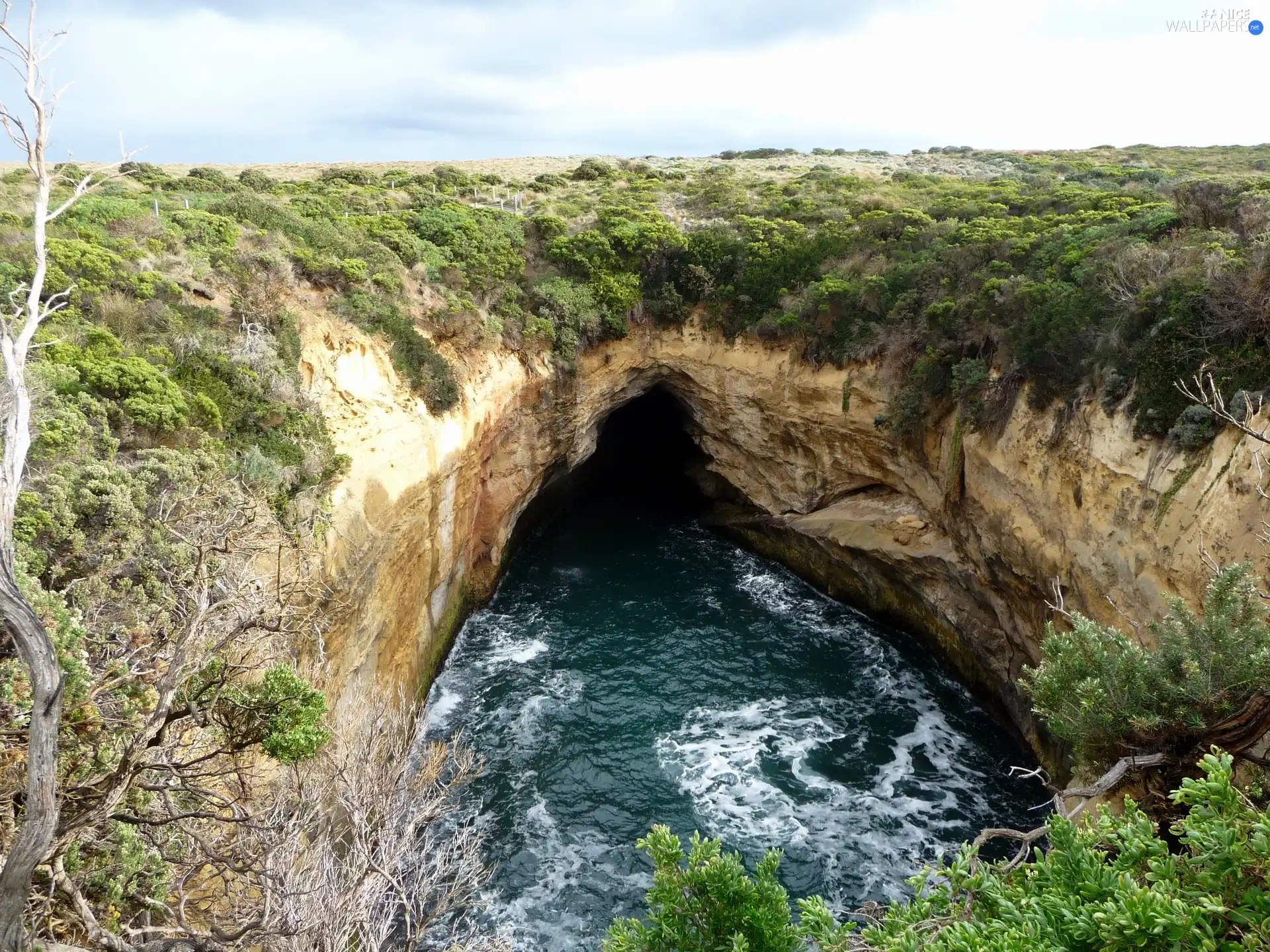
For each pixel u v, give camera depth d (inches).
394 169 2097.7
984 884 231.1
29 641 188.2
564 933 596.7
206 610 309.0
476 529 1060.5
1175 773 391.9
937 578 978.7
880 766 792.3
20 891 184.5
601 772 769.6
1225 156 1951.3
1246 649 381.4
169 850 342.6
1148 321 665.0
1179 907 171.3
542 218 1316.4
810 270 1195.3
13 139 200.4
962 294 941.8
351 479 682.2
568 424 1218.0
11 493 195.2
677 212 1577.3
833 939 232.5
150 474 458.0
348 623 619.8
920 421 960.3
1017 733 820.0
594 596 1127.6
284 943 300.8
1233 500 532.7
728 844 688.4
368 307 842.2
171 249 752.3
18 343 207.2
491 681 908.6
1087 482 693.3
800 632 1045.2
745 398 1227.2
